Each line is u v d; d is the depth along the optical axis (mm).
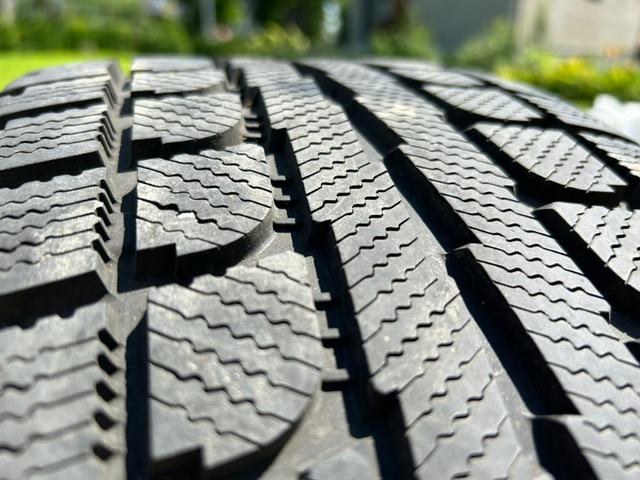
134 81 185
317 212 118
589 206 135
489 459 80
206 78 200
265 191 123
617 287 115
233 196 119
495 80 245
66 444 74
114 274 104
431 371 89
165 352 85
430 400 85
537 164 151
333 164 136
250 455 76
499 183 141
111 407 83
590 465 79
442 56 1103
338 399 89
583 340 99
